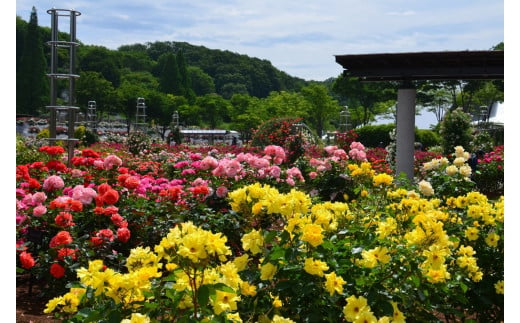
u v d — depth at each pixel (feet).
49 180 16.43
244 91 282.56
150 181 19.67
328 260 8.00
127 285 6.21
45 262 13.15
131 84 221.87
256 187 9.27
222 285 6.07
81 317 6.33
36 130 107.86
